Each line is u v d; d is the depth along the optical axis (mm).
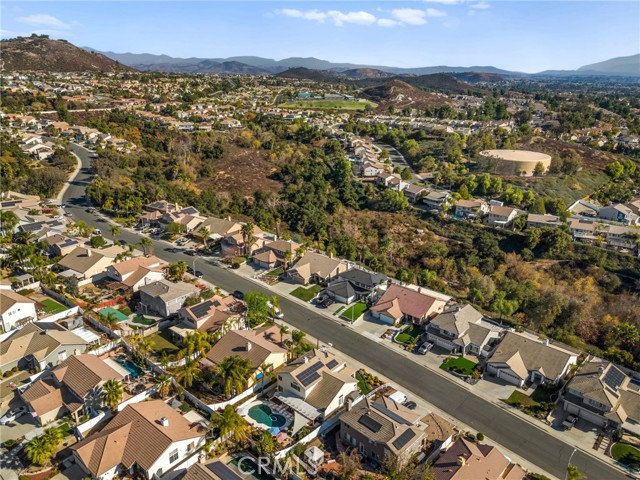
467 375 67062
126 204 129875
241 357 65062
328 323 80625
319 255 100812
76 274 90312
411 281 100500
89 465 46969
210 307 77812
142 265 93000
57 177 147875
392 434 50469
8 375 63125
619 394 58875
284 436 53344
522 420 58500
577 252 117125
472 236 129250
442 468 47656
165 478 47312
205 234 111062
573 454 53000
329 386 58469
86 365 60031
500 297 90125
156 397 59688
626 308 93250
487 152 189375
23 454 50312
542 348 68000
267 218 136750
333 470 49438
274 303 80500
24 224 112500
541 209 137625
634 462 51844
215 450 51375
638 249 116250
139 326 76312
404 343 75062
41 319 76188
